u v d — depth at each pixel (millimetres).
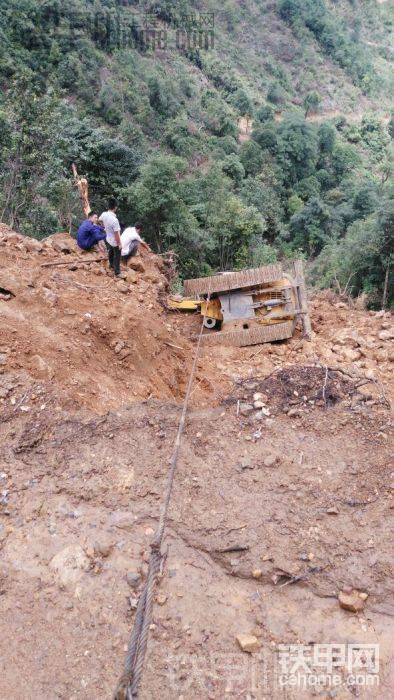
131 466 4617
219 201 32344
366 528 4137
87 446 4773
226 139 69688
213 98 84688
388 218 19797
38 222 17859
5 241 7672
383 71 136375
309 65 116500
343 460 4844
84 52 63469
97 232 8641
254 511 4266
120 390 5871
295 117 71750
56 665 3232
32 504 4230
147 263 10289
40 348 5664
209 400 6277
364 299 20453
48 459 4629
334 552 3939
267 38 117000
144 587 3447
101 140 26719
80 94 58312
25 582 3693
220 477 4594
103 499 4312
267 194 57312
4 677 3156
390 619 3562
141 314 7094
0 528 4047
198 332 8492
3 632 3393
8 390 5141
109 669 3223
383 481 4594
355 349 7977
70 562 3822
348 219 57000
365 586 3721
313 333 8617
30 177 17703
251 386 6176
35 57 58250
